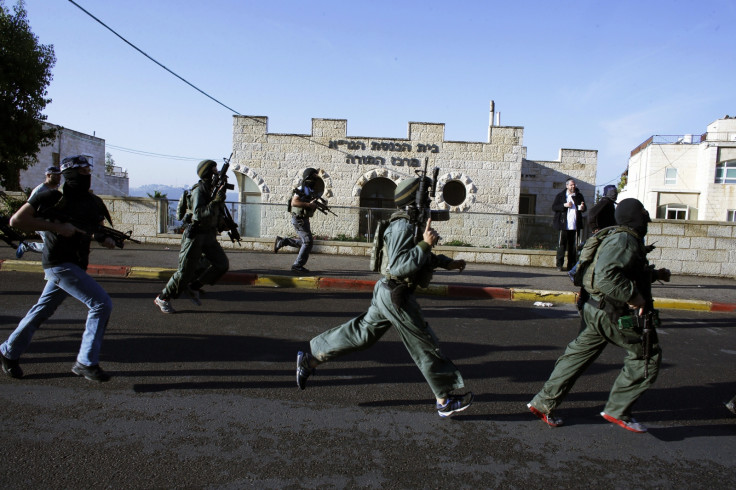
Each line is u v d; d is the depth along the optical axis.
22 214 3.64
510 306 8.04
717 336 6.64
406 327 3.51
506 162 21.67
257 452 3.16
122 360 4.71
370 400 4.04
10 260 9.08
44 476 2.80
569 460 3.23
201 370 4.54
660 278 3.54
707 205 40.25
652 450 3.40
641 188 44.97
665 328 7.00
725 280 10.84
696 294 9.04
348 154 21.62
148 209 12.72
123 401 3.84
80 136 35.47
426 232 3.37
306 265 10.35
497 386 4.46
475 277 9.91
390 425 3.62
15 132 16.77
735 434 3.68
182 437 3.31
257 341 5.46
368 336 3.72
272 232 12.72
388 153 21.66
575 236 10.91
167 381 4.26
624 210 3.39
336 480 2.89
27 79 16.56
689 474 3.11
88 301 4.04
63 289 4.02
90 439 3.24
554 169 26.39
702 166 40.94
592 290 3.42
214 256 6.54
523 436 3.53
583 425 3.74
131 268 9.09
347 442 3.34
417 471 3.02
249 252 12.11
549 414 3.68
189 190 6.63
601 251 3.33
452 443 3.39
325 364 4.82
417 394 4.19
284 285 8.85
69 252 3.99
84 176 4.11
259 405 3.86
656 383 4.73
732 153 39.59
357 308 7.25
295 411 3.79
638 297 3.23
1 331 5.40
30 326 4.07
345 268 10.18
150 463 2.98
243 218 12.70
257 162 21.58
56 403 3.75
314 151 21.59
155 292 7.72
